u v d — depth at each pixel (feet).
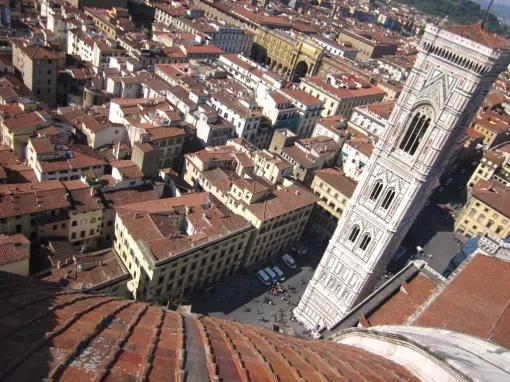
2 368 59.93
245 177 443.73
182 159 517.14
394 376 108.78
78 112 500.33
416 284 287.28
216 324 117.08
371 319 256.32
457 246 579.07
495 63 253.44
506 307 214.90
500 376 106.32
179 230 389.60
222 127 550.77
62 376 61.36
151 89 590.14
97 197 379.55
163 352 77.36
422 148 287.28
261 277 428.15
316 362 102.32
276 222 428.97
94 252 353.10
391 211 312.71
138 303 127.95
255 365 83.92
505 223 566.36
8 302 90.07
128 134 494.59
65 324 81.51
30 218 340.39
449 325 201.87
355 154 579.07
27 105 456.04
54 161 396.16
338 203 488.85
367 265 334.85
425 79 277.85
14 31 641.81
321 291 373.81
